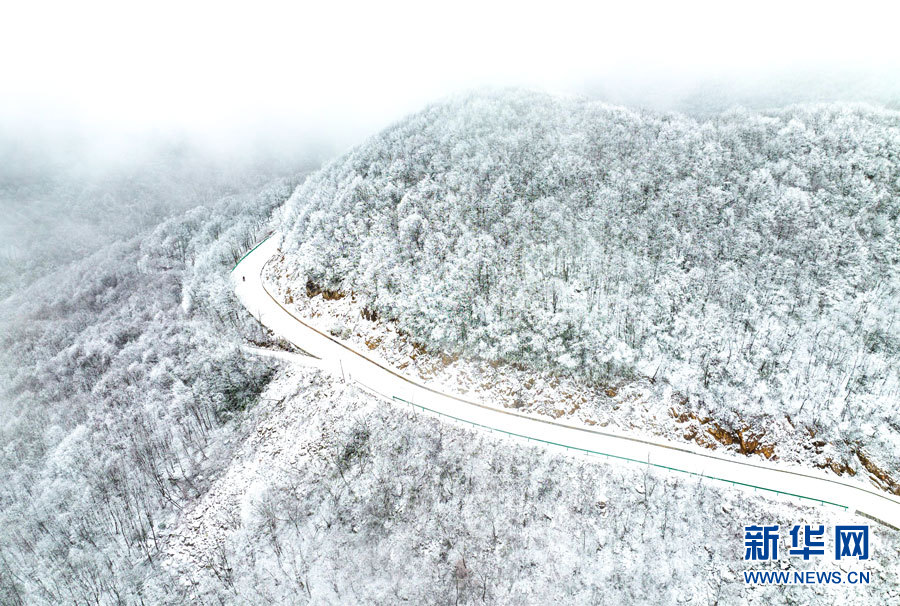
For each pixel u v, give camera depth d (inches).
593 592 1577.3
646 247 2455.7
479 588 1624.0
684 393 1993.1
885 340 1987.0
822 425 1845.5
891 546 1547.7
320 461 2030.0
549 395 2113.7
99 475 2247.8
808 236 2348.7
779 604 1498.5
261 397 2423.7
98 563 1914.4
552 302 2303.2
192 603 1729.8
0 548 2082.9
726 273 2277.3
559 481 1802.4
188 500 2068.2
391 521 1807.3
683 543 1626.5
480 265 2465.6
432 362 2364.7
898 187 2476.6
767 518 1643.7
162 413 2453.2
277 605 1667.1
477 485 1835.6
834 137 2780.5
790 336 2064.5
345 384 2331.4
